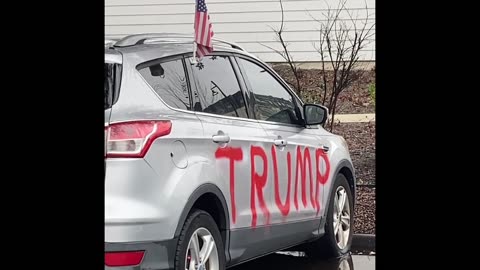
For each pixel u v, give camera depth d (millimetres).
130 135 4098
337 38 9172
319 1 9203
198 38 4902
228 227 4762
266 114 5660
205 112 4836
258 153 5215
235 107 5230
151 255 4070
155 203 4102
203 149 4578
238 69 5473
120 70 4328
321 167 6215
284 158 5582
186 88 4727
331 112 9148
